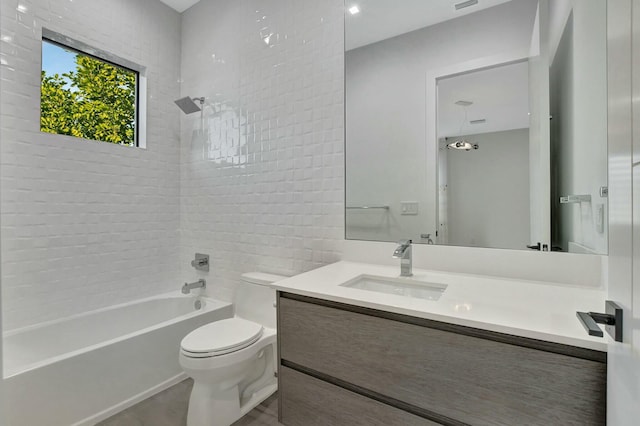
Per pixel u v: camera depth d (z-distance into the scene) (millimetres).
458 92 1460
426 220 1559
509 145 1340
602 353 718
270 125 2121
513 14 1328
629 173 460
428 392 947
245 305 2016
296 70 1994
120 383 1731
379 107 1684
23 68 1872
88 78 2281
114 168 2312
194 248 2627
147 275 2508
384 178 1676
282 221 2072
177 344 2025
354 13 1762
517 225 1332
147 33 2510
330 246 1868
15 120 1842
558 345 769
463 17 1446
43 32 1983
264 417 1643
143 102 2506
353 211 1780
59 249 2031
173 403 1787
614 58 535
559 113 1217
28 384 1423
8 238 1818
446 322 910
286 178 2047
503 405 835
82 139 2139
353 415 1096
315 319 1189
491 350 848
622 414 512
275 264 2113
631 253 452
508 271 1359
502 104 1354
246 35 2260
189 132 2668
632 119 443
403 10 1609
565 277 1238
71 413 1544
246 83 2258
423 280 1352
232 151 2350
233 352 1488
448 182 1495
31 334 1855
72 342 2021
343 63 1800
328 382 1161
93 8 2193
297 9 1988
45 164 1968
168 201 2660
